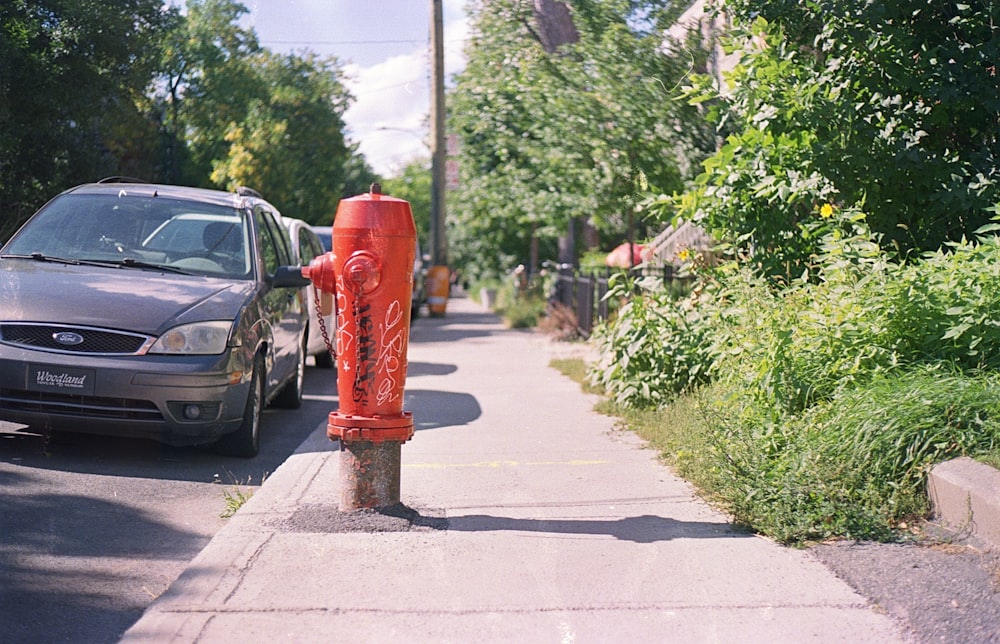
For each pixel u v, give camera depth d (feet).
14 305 23.97
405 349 19.01
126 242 27.76
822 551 17.07
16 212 41.60
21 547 17.70
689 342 30.81
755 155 28.40
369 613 14.49
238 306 25.48
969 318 21.30
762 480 19.29
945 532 17.46
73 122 42.47
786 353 22.66
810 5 27.12
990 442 18.76
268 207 32.86
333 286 19.15
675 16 44.21
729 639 13.64
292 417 32.78
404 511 19.08
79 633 14.12
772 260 27.96
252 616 14.34
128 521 19.74
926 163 26.48
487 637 13.73
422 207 235.20
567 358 47.73
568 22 46.42
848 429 19.79
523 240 146.51
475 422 30.45
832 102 27.22
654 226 51.72
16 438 26.04
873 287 22.93
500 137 54.03
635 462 24.49
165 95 56.59
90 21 39.91
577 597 15.12
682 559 16.85
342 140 86.74
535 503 20.49
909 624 14.03
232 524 18.70
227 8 56.24
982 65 26.55
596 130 44.78
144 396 23.43
